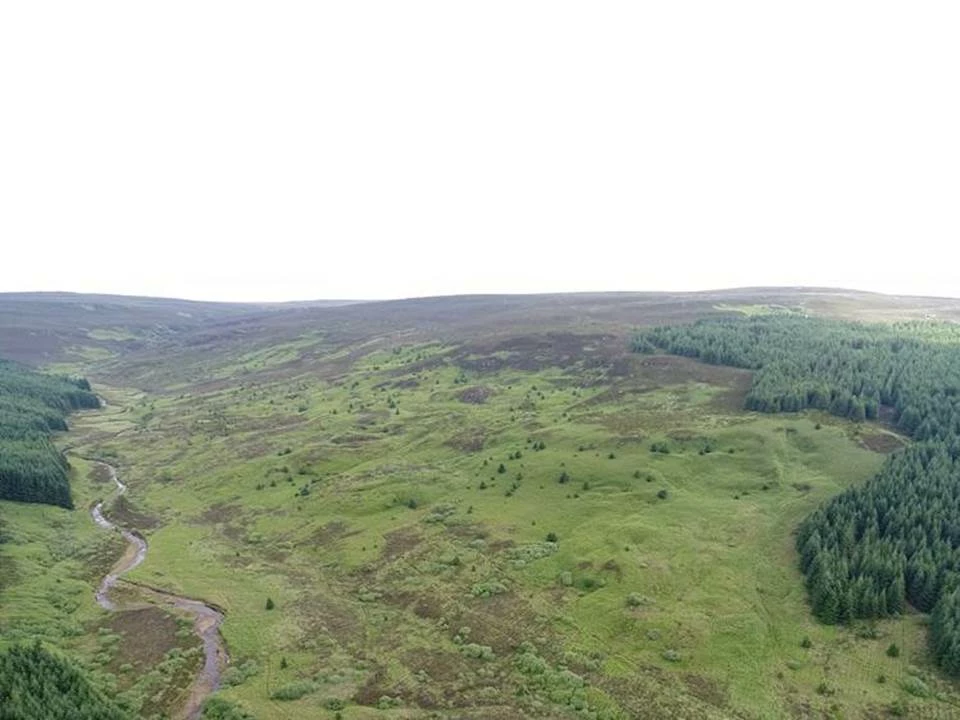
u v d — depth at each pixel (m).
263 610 96.25
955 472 103.12
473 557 106.12
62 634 89.94
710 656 77.25
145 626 92.69
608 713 68.56
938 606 79.06
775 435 137.00
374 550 113.12
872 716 67.06
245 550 120.31
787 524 105.88
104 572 112.12
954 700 68.75
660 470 128.38
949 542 88.69
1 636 85.31
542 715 69.12
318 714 70.31
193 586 104.94
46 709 63.09
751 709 68.44
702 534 104.44
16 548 113.88
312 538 122.00
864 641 78.75
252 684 77.19
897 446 130.00
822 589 84.38
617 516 112.81
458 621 89.38
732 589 89.75
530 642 82.81
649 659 77.56
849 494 104.50
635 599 88.25
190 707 73.56
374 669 79.94
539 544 107.19
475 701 72.31
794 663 75.69
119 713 67.69
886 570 85.75
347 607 96.31
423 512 126.25
